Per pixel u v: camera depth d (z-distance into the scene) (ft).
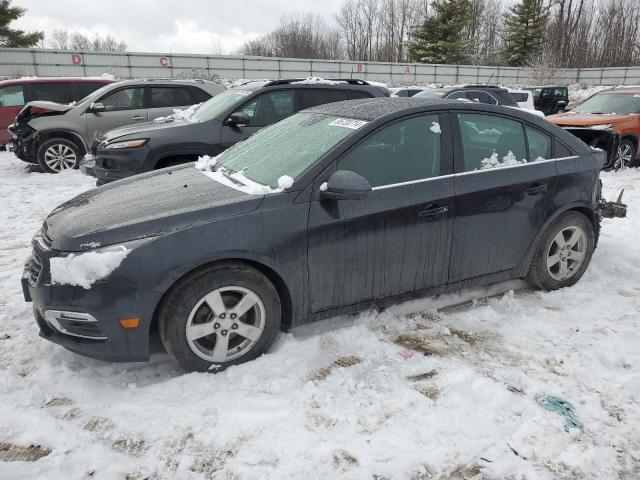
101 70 118.11
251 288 9.97
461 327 11.93
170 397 9.33
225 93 25.49
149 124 24.64
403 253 11.28
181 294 9.44
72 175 32.45
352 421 8.66
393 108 11.70
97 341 9.32
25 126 32.78
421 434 8.34
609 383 9.68
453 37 159.84
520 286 14.21
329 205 10.40
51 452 8.02
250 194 10.21
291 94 23.63
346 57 220.64
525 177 12.54
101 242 9.29
